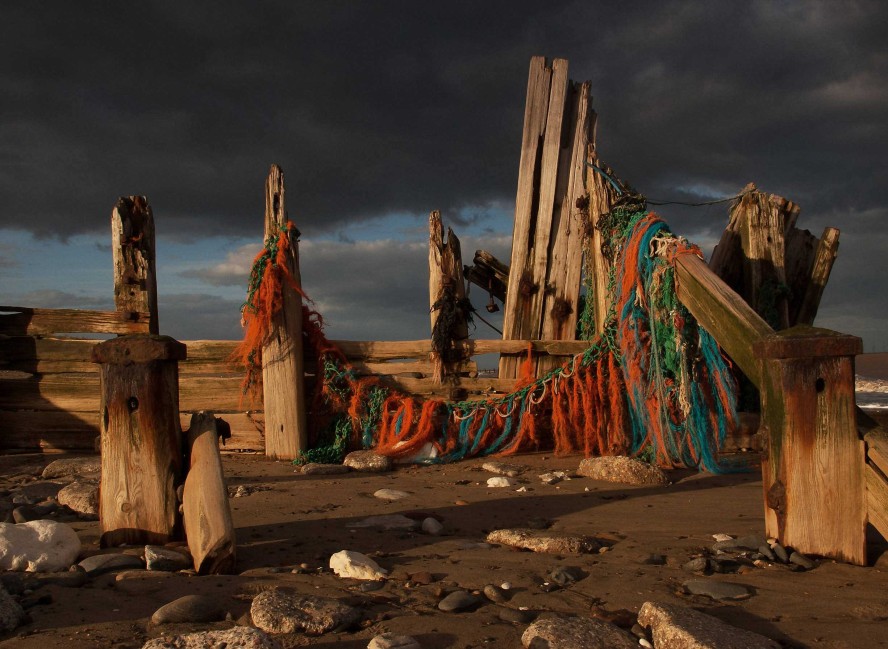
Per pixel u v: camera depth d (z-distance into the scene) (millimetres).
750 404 9555
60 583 3902
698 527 5512
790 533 4570
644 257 8625
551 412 9992
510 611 3486
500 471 8281
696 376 8414
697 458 8445
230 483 7570
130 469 4781
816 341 4531
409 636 3170
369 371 10078
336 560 4227
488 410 9672
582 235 10367
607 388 9531
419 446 9336
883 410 11812
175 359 4906
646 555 4594
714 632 3041
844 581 4066
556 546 4742
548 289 10656
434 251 10234
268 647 2926
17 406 10289
